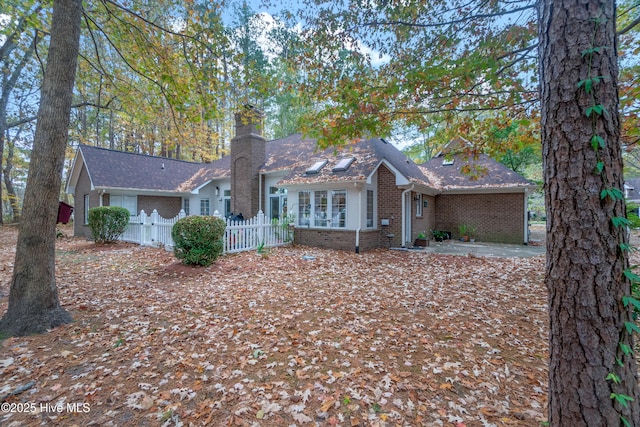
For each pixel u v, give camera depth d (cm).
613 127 161
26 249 388
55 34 403
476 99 520
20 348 335
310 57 533
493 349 338
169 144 866
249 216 1436
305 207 1173
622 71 428
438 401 251
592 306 159
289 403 249
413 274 704
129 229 1233
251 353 330
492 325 405
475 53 427
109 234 1147
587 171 161
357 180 1003
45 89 402
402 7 455
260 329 393
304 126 573
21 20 705
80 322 408
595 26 163
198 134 888
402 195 1103
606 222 159
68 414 234
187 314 444
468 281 638
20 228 394
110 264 794
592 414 158
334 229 1083
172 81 632
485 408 241
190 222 723
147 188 1593
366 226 1075
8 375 284
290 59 560
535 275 688
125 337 366
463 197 1416
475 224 1381
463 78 420
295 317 434
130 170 1653
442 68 417
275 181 1441
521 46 436
